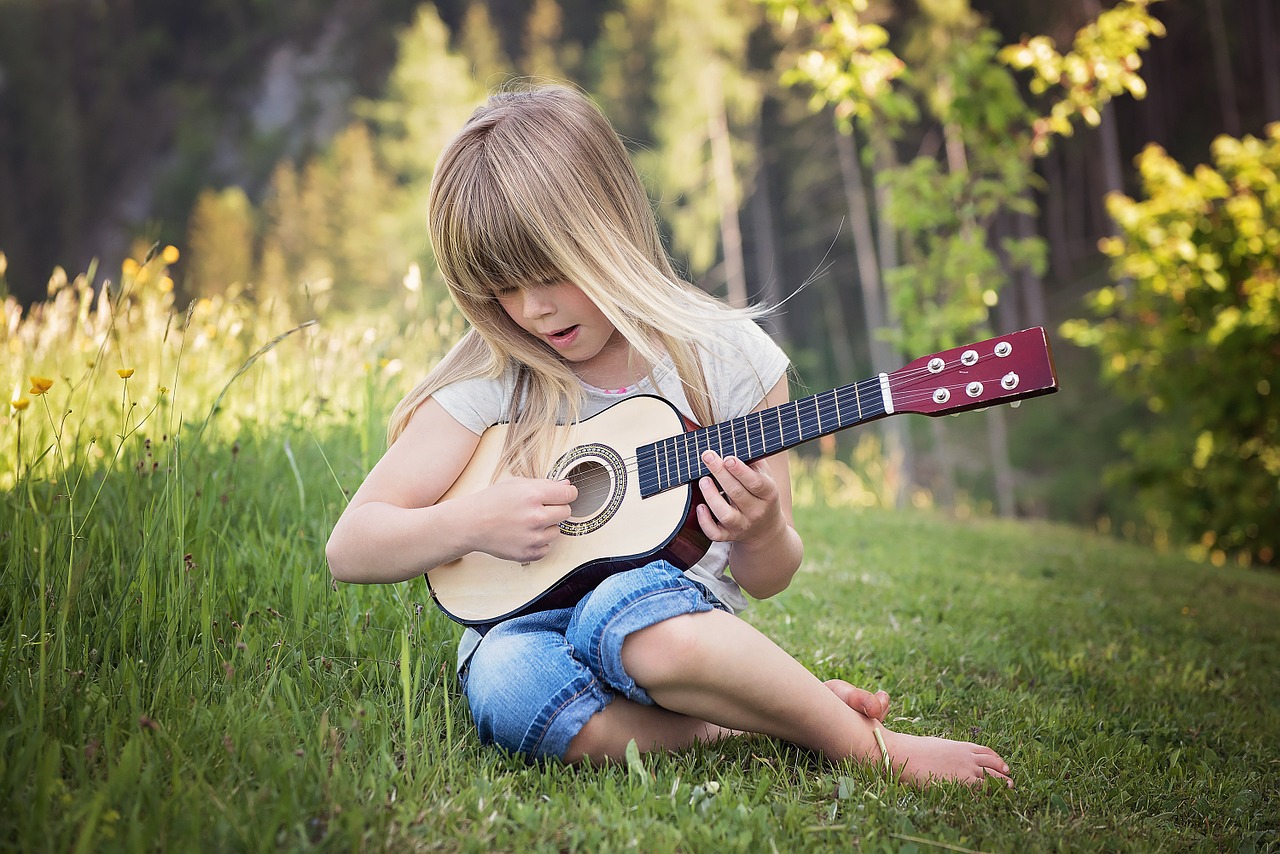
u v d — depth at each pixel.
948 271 8.68
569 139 1.83
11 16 42.38
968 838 1.51
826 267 1.86
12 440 2.83
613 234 1.83
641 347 1.79
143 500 2.46
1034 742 2.01
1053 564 5.23
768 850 1.45
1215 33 28.00
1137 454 9.95
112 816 1.34
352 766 1.59
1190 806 1.78
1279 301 8.17
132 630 1.96
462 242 1.80
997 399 1.63
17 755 1.46
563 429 1.91
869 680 2.40
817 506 6.79
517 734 1.70
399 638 2.09
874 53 7.19
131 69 42.94
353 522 1.81
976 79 7.93
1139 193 27.25
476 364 1.97
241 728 1.64
